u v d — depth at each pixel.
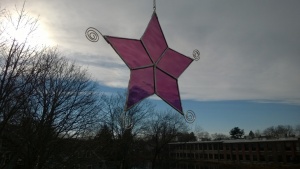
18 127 11.87
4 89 6.98
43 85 12.48
